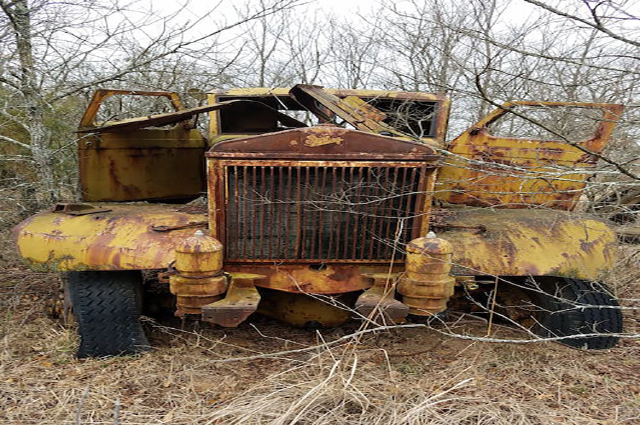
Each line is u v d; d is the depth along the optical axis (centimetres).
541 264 322
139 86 673
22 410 265
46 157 530
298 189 293
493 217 370
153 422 255
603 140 411
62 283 387
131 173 466
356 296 359
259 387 286
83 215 344
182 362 320
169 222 333
